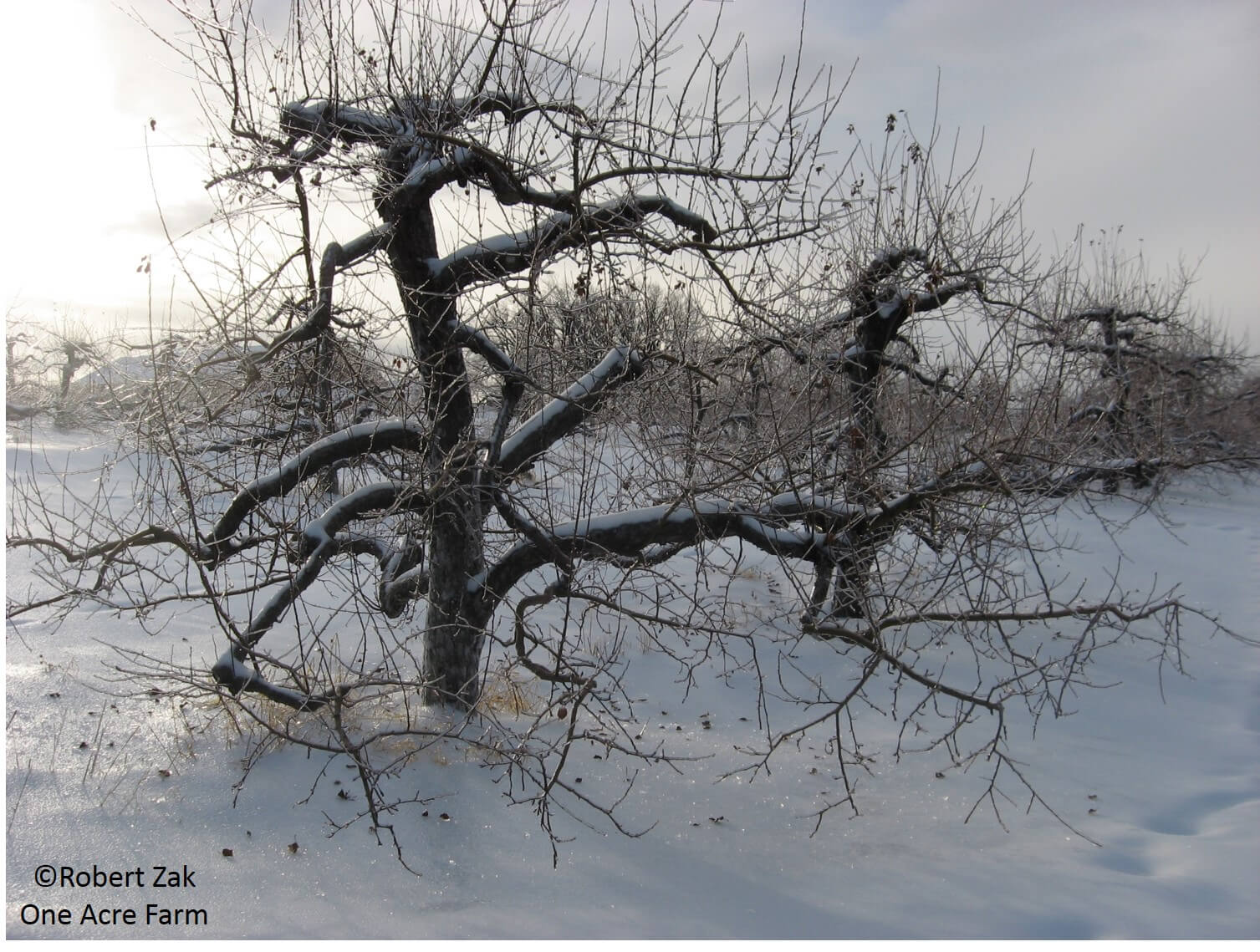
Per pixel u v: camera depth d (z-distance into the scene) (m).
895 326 9.47
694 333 7.15
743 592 12.28
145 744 6.88
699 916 4.95
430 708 7.50
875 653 6.32
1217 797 7.10
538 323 6.60
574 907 5.00
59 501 10.48
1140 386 15.14
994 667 10.47
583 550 6.97
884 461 6.93
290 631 10.09
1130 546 18.52
